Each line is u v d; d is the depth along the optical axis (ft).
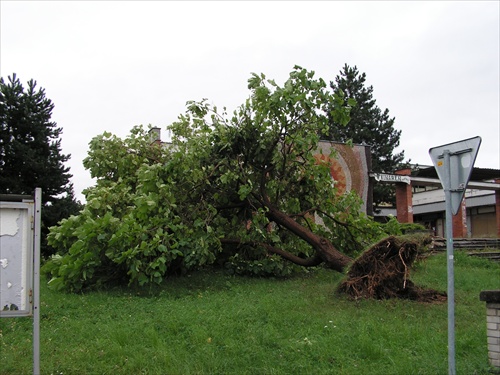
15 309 14.25
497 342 18.01
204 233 35.14
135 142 42.16
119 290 32.71
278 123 37.27
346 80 136.46
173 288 33.12
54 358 18.13
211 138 37.73
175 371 16.98
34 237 14.60
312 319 24.16
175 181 36.65
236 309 25.52
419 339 21.16
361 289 30.07
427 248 31.99
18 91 80.48
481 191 125.90
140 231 31.81
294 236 41.68
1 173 76.69
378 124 131.75
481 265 52.60
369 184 75.77
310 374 17.01
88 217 31.94
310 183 41.55
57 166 79.56
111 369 17.17
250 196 38.58
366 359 18.66
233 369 17.43
